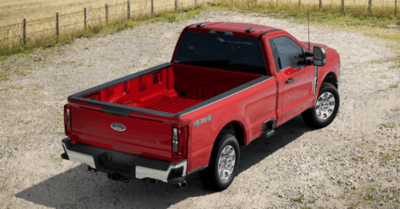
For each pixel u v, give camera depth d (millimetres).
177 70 6977
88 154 5176
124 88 6078
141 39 16875
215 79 6703
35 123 8594
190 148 4805
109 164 5238
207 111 4984
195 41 6730
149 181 4965
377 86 10109
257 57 6273
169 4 24562
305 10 21812
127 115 4797
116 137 5047
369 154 6566
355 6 21312
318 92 7527
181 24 19578
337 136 7402
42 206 5465
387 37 16078
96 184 6035
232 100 5402
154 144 4805
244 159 6672
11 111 9391
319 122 7680
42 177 6273
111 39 16891
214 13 22016
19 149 7289
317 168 6230
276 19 20281
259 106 5973
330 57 7648
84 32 17547
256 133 6086
